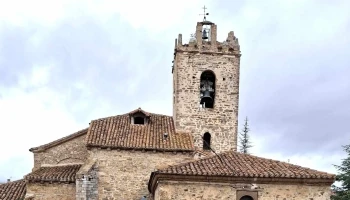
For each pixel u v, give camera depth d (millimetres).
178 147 40438
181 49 44781
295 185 30516
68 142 43594
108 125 42938
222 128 44094
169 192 29906
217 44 45375
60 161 43250
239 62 45375
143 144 40406
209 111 44219
